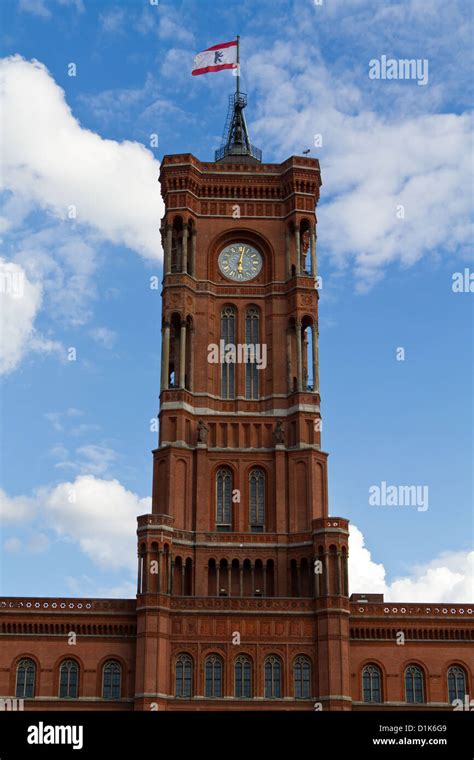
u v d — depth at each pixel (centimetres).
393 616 8838
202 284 10375
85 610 8688
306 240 10806
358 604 8875
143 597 8544
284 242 10569
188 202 10538
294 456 9669
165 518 8831
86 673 8544
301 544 9294
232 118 11888
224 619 8644
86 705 8450
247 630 8625
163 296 10256
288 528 9419
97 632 8662
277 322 10269
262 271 10538
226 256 10588
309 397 9888
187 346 10119
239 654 8575
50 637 8631
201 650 8556
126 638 8656
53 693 8494
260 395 10062
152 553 8700
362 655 8744
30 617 8650
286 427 9862
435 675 8719
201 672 8494
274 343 10194
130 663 8588
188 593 9188
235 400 10000
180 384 9831
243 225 10612
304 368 10250
